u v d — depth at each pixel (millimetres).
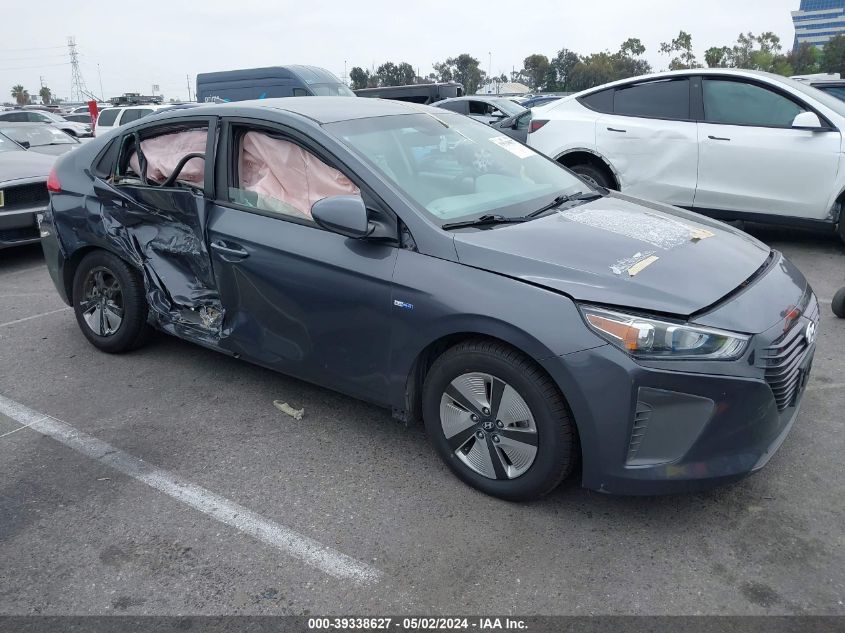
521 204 3412
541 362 2621
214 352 4629
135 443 3520
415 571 2578
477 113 17172
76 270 4566
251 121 3623
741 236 3434
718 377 2494
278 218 3461
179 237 3877
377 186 3131
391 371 3119
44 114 21891
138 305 4297
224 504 3006
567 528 2797
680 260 2875
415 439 3516
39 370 4418
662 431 2562
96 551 2723
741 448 2609
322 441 3508
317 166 3418
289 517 2910
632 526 2803
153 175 4062
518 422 2805
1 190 6594
